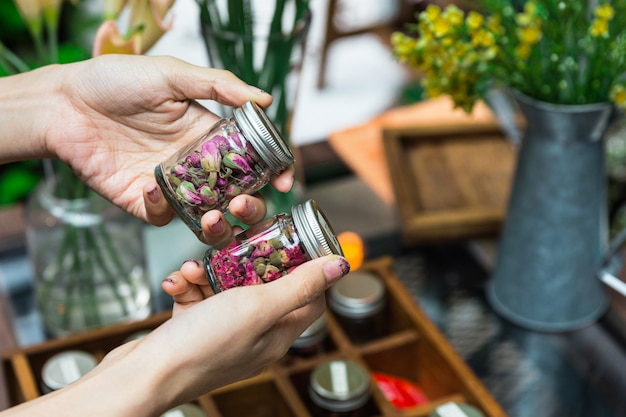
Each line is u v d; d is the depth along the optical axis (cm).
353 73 206
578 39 81
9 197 160
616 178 100
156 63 70
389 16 206
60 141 74
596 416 82
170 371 58
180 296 65
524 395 84
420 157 109
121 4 80
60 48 154
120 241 87
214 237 66
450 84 84
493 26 80
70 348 84
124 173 75
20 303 94
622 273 82
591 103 82
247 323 59
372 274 92
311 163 109
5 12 159
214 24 86
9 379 83
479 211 98
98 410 57
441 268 97
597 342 89
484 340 89
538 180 85
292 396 78
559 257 87
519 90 85
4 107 74
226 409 81
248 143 65
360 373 78
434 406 78
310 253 62
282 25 83
